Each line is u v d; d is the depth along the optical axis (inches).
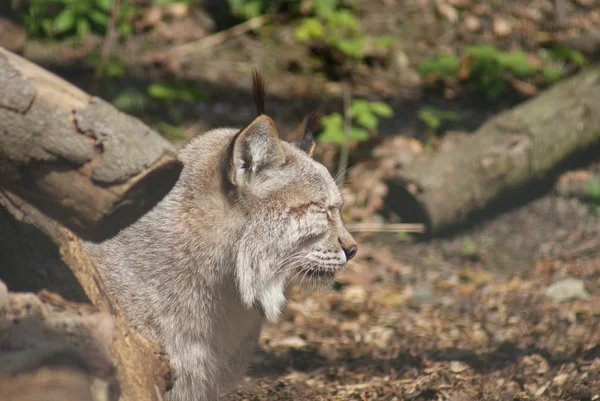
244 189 272.1
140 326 271.0
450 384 328.5
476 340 391.9
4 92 181.6
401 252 535.8
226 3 778.8
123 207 193.2
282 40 757.3
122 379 201.3
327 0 751.7
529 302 440.1
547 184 577.9
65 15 675.4
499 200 565.3
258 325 300.4
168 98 639.8
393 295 469.4
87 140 186.9
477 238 549.0
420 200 549.0
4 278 213.2
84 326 185.0
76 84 628.4
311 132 322.3
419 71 699.4
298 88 701.3
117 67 637.3
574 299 437.7
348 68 738.2
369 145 627.8
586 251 509.7
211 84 682.8
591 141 565.0
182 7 766.5
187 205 274.8
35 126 183.6
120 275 272.7
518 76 724.7
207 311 275.7
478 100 703.1
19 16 295.0
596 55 727.7
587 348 343.3
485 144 563.5
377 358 379.9
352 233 555.8
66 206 191.6
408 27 797.9
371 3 824.3
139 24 733.3
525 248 529.0
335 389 345.7
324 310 454.6
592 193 555.2
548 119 566.3
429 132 636.1
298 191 280.7
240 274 271.3
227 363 291.3
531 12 823.1
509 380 319.6
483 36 792.3
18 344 171.5
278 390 347.6
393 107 687.7
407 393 326.0
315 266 287.9
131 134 189.6
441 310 445.1
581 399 285.1
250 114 653.9
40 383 166.4
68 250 225.3
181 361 275.3
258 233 274.1
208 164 277.4
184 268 272.4
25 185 189.6
